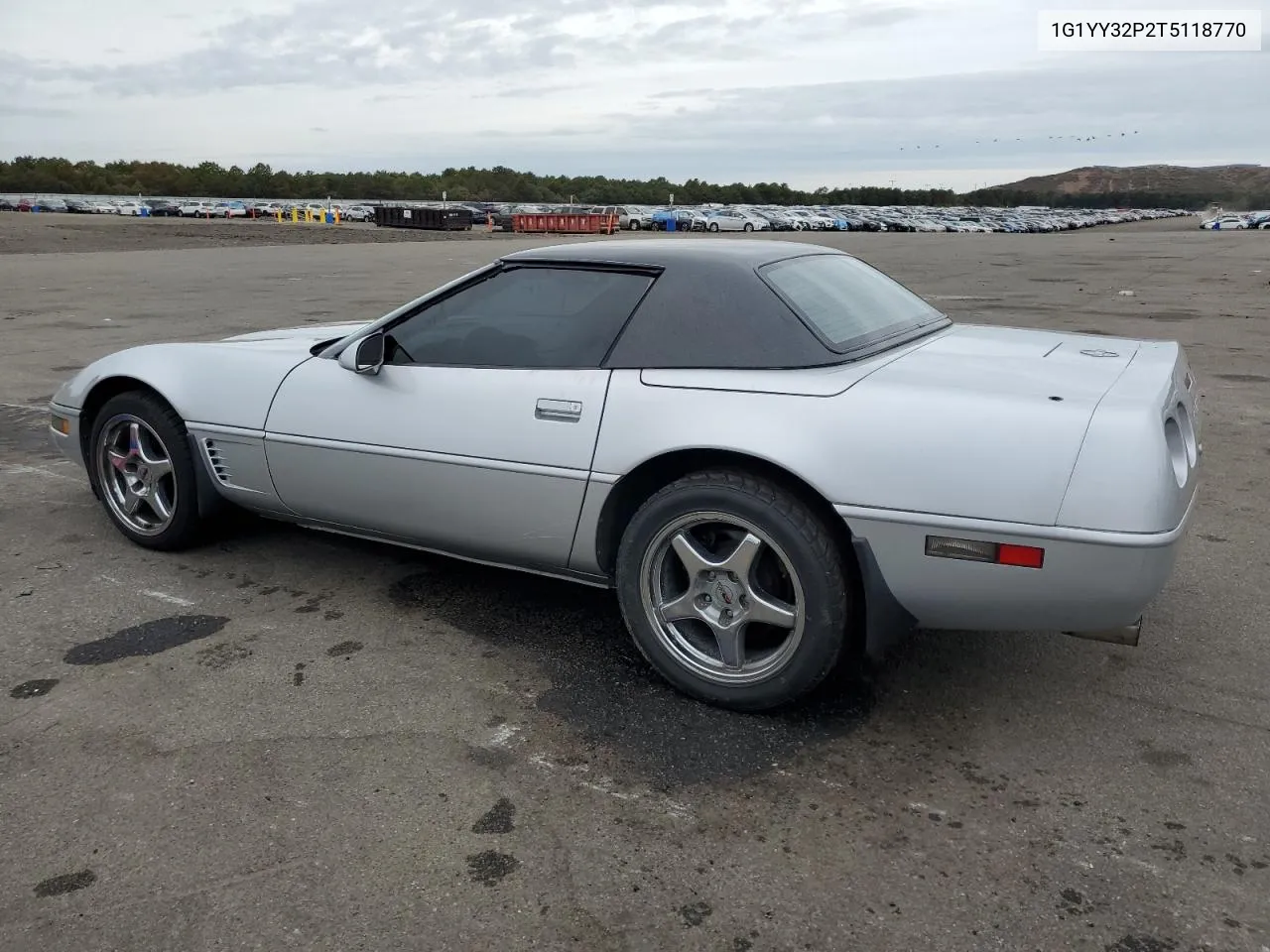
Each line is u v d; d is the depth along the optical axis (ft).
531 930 6.84
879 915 7.01
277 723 9.55
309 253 95.09
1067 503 8.26
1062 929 6.87
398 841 7.79
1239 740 9.36
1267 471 18.48
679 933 6.83
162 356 13.71
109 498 14.37
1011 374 9.53
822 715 9.82
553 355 10.61
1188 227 246.27
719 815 8.16
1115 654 11.17
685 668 9.98
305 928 6.84
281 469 12.53
